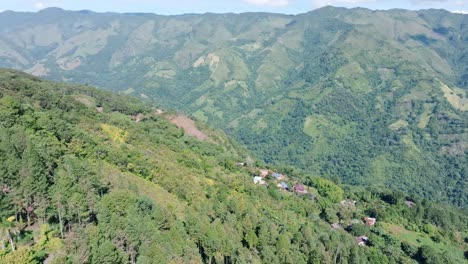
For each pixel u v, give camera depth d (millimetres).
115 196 66125
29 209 63469
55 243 57250
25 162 63188
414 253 133000
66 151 86250
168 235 65312
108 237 57406
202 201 98188
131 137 137000
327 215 147000
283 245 90438
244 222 92750
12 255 51625
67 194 63094
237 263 75000
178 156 138375
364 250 114438
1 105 92938
